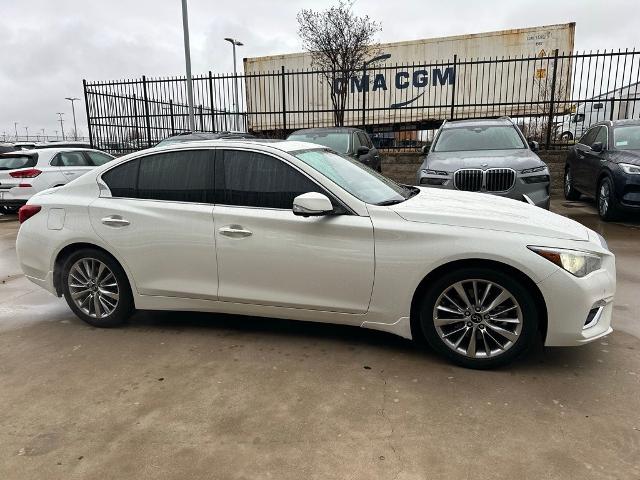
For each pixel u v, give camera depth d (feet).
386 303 11.74
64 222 14.19
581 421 9.31
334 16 51.13
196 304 13.38
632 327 13.58
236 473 8.12
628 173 27.07
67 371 11.85
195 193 13.16
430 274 11.39
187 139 35.91
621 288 16.85
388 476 7.95
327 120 60.70
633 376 10.94
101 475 8.16
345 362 11.91
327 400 10.23
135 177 13.82
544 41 56.24
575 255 10.63
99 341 13.60
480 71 57.98
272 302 12.62
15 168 36.17
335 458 8.42
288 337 13.46
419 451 8.55
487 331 11.28
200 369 11.73
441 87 59.06
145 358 12.42
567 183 37.78
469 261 11.14
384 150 47.93
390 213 11.68
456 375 11.17
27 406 10.32
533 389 10.48
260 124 63.52
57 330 14.49
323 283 12.09
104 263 14.03
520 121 58.44
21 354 12.88
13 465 8.45
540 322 11.25
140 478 8.06
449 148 27.32
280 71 62.95
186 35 49.88
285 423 9.45
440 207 12.12
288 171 12.47
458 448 8.61
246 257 12.55
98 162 41.34
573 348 12.36
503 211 12.13
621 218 28.78
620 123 31.17
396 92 60.54
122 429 9.41
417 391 10.50
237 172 12.85
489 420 9.40
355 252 11.68
